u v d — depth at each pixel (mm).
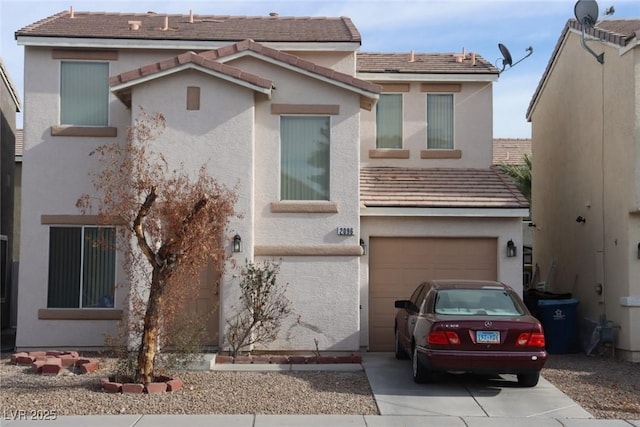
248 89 13828
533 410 9898
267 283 13391
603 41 14742
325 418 9375
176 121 13797
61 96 15203
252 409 9781
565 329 15047
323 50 16078
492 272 15141
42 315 14547
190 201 10797
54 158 14883
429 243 15211
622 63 14062
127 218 11094
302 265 13977
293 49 16031
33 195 14812
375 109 17531
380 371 12305
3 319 18281
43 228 14773
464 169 17234
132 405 9852
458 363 10461
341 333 13891
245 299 13430
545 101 19500
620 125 14156
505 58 17562
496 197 15164
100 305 14719
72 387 10859
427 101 17625
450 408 9945
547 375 12391
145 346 10805
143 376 10758
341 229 14008
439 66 17719
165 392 10562
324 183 14211
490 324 10539
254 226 13977
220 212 10906
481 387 11203
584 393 11008
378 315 15117
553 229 18656
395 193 15312
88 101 15242
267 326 13562
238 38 15781
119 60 15422
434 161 17422
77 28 15859
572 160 17078
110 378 11109
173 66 13625
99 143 14969
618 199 14258
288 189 14172
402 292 15133
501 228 15016
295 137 14266
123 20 17359
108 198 11477
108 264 14773
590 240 15805
